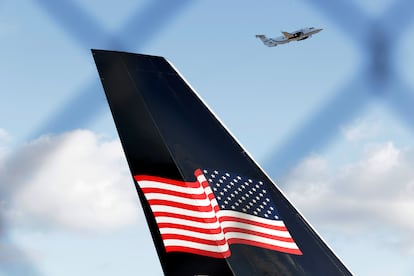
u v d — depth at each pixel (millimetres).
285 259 20328
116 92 20281
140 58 20766
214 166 20453
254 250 20203
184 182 20031
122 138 19969
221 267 19688
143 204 19688
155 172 19891
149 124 20250
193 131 20625
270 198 20812
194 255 19641
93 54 20469
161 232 19562
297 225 20875
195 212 19891
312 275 20484
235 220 20250
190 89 21062
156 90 20641
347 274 20922
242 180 20703
